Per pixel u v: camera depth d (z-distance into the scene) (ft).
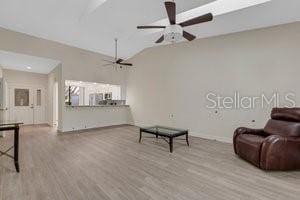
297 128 8.82
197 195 6.44
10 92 21.08
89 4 12.02
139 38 17.20
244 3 10.66
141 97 21.04
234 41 13.98
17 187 6.80
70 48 17.43
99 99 26.21
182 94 17.16
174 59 17.75
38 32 14.52
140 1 10.88
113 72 21.75
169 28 9.46
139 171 8.46
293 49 11.59
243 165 9.30
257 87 12.98
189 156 10.69
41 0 10.82
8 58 15.60
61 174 8.00
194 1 10.33
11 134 16.16
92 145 12.94
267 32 12.54
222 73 14.61
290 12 10.66
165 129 13.87
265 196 6.38
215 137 14.99
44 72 23.09
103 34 15.87
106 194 6.43
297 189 6.87
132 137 15.64
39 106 23.54
